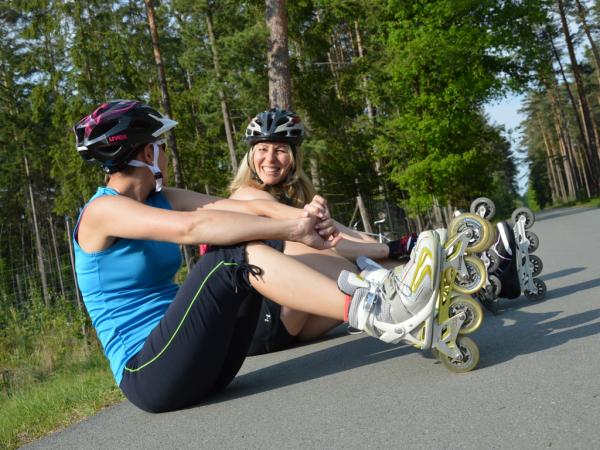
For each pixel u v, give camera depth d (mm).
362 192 27297
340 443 1997
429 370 2738
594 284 4816
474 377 2486
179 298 2561
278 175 3725
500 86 22953
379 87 23953
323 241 2668
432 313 2453
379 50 24500
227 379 2949
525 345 2910
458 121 22625
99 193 2678
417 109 23594
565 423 1820
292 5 20734
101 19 21594
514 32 23594
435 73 22906
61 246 39875
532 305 4281
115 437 2568
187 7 21688
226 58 20219
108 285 2670
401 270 2514
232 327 2625
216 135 28344
